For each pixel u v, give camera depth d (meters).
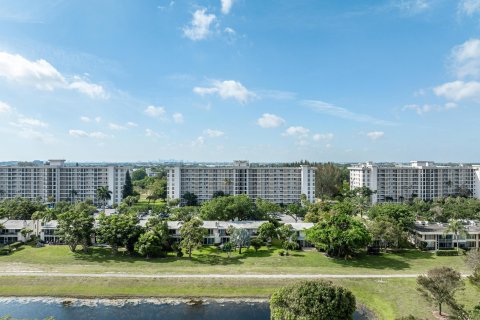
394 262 103.25
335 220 109.31
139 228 110.25
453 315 64.56
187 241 105.81
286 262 102.00
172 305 77.38
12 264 98.44
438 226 124.69
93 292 82.44
